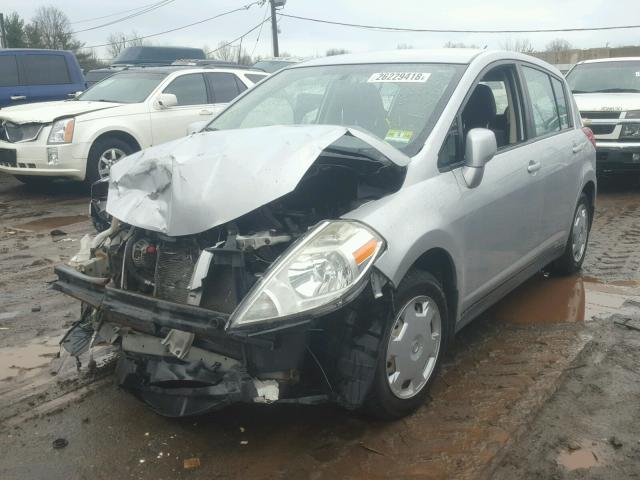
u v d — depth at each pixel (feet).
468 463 10.14
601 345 14.58
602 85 35.70
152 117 33.24
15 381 13.15
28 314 16.85
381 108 13.50
